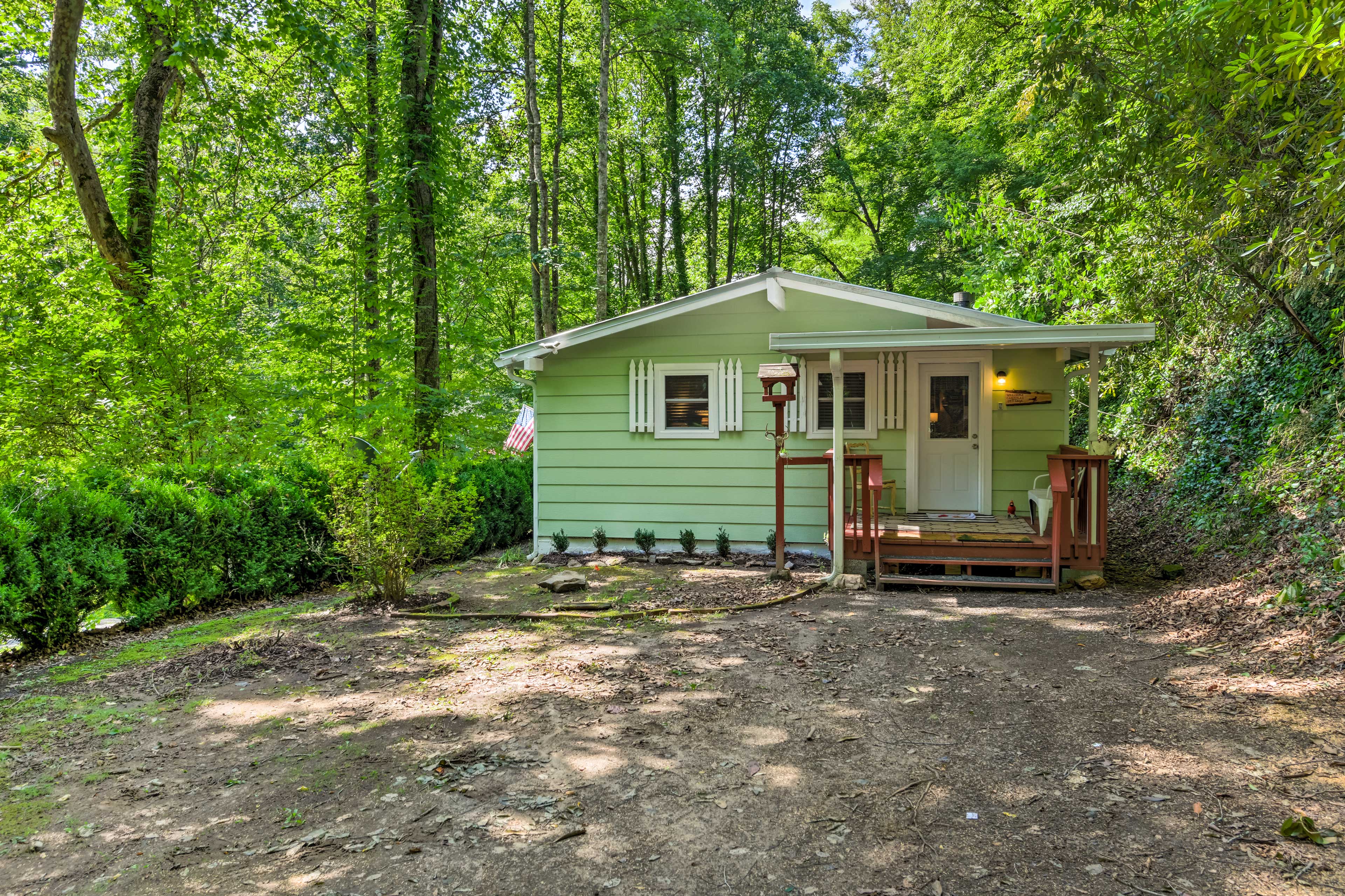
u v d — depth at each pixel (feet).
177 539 22.39
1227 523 25.27
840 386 25.27
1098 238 33.14
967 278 49.16
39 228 34.40
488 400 50.19
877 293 28.37
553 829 9.60
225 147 48.16
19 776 11.59
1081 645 17.30
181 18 31.73
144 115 34.09
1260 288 24.02
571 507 33.17
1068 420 28.89
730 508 31.65
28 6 36.52
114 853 9.29
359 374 42.11
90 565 19.75
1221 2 14.20
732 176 71.67
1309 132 17.06
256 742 12.76
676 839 9.29
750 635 19.12
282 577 26.00
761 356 31.19
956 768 11.09
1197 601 19.71
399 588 23.40
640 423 32.24
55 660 18.43
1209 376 32.12
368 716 13.89
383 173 44.01
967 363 29.60
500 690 15.10
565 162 67.97
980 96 57.16
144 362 30.81
